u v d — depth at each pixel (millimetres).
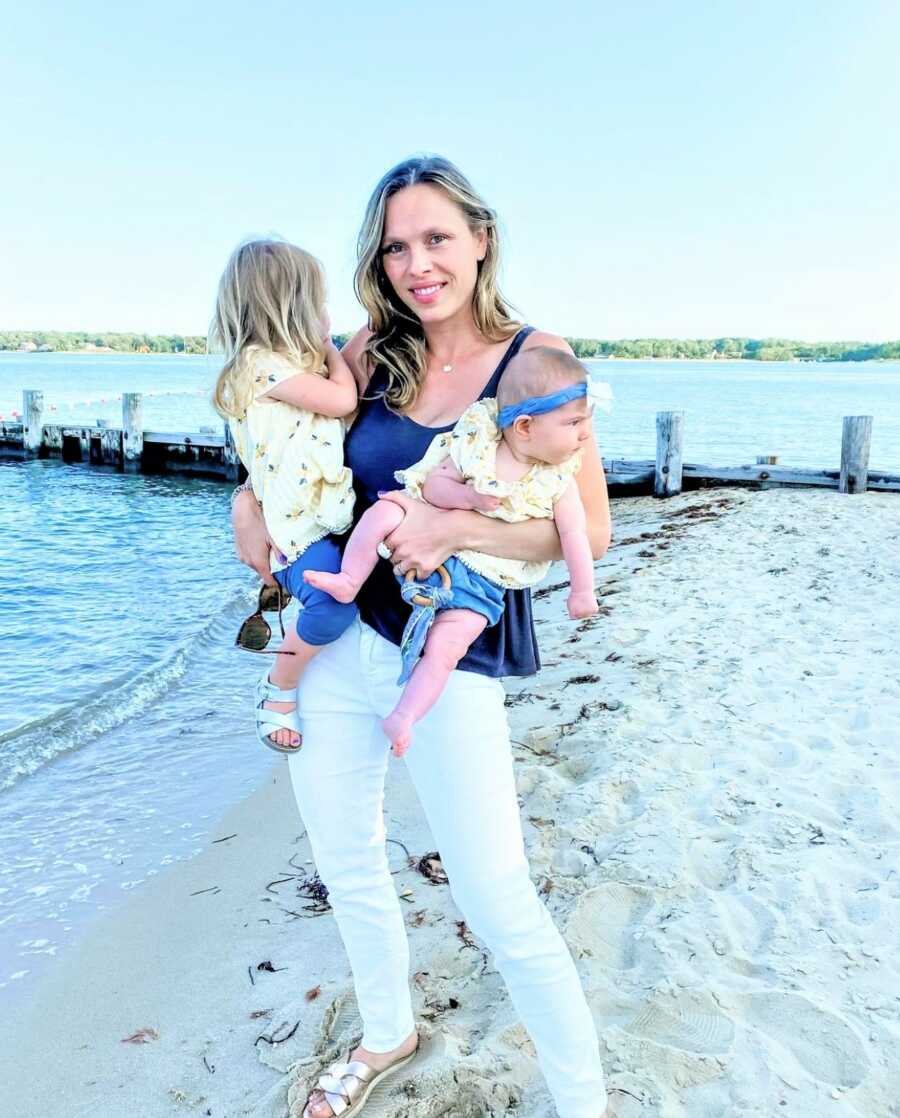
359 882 2109
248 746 5438
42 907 3641
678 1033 2449
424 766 1850
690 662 5688
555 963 1851
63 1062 2662
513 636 1942
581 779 4191
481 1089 2240
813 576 7848
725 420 32875
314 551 1979
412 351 1972
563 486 1834
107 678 6906
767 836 3496
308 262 2061
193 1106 2414
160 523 14383
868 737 4398
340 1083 2217
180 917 3463
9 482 18641
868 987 2594
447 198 1856
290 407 2035
